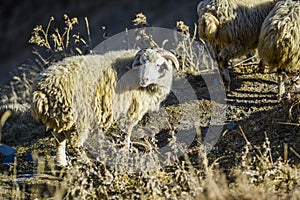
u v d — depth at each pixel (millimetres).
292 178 19766
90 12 78125
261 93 28688
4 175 23797
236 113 27078
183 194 19281
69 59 23609
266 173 19594
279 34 25438
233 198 18172
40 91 22641
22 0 85812
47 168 24031
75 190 20891
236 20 28125
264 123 24922
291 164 21094
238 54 29016
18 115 33719
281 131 23797
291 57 25812
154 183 20047
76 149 23797
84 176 21984
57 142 23750
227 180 20406
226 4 28109
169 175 21656
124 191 21031
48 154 26375
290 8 25859
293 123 23781
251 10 28422
